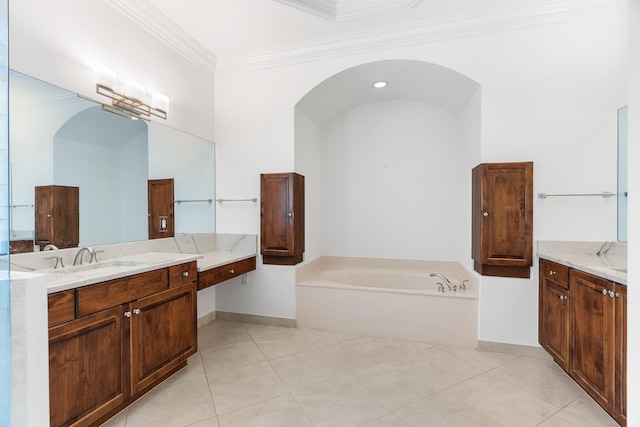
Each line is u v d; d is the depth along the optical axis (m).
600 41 2.30
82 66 2.03
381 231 3.74
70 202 1.97
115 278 1.64
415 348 2.60
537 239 2.42
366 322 2.88
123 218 2.33
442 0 2.32
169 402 1.85
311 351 2.55
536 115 2.42
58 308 1.38
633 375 1.06
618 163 2.28
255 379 2.12
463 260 3.20
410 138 3.63
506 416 1.73
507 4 2.37
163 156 2.67
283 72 3.08
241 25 2.63
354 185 3.82
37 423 1.17
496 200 2.46
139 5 2.35
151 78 2.55
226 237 3.27
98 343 1.56
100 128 2.16
